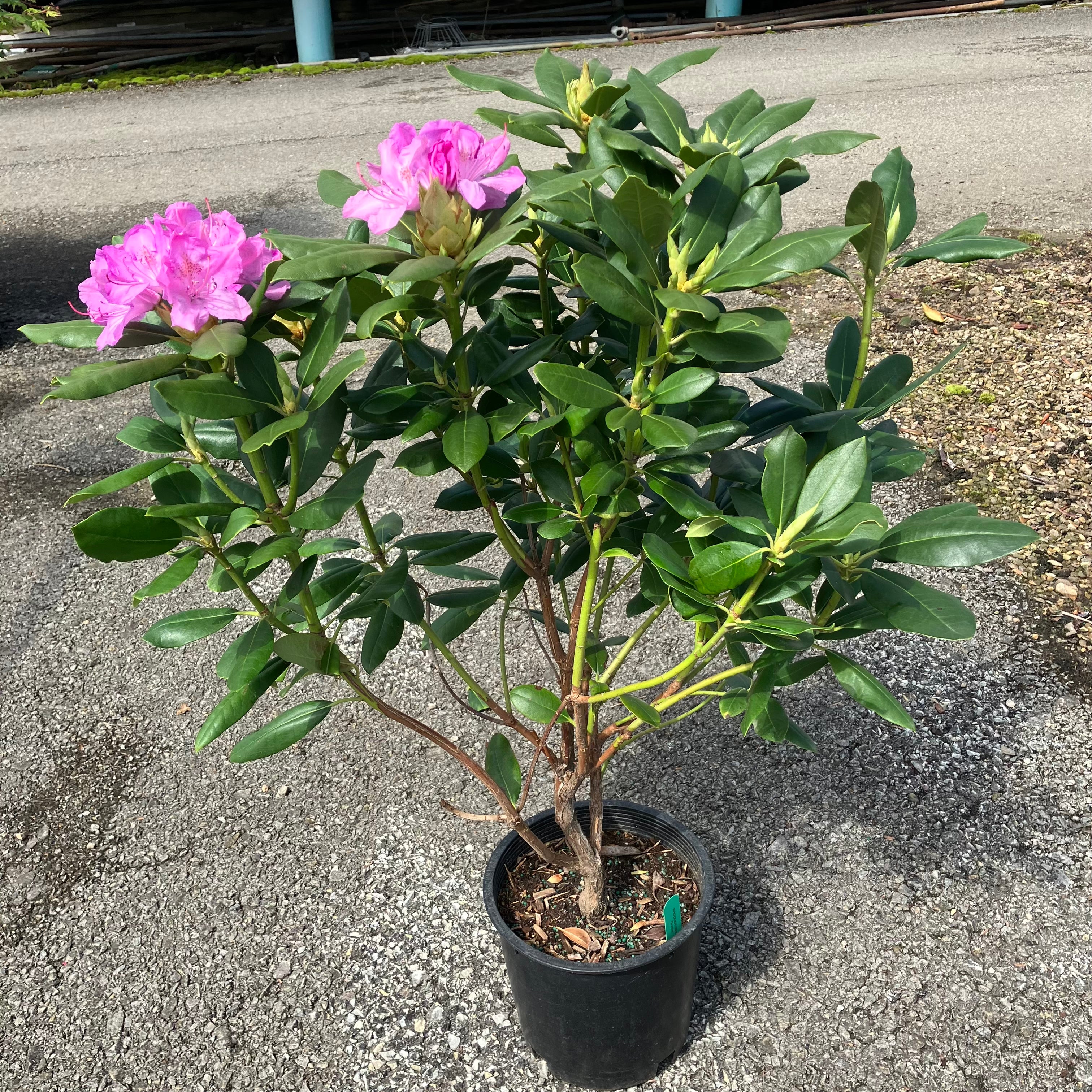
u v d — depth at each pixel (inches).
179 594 144.8
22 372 207.3
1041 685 118.7
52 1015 91.6
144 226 46.7
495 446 65.6
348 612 65.0
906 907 95.5
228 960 95.2
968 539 54.1
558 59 65.0
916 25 447.5
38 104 434.9
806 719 117.3
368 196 48.3
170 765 117.0
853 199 56.2
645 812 86.0
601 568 136.4
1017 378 176.2
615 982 73.0
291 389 55.2
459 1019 88.9
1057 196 245.4
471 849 104.3
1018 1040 84.1
